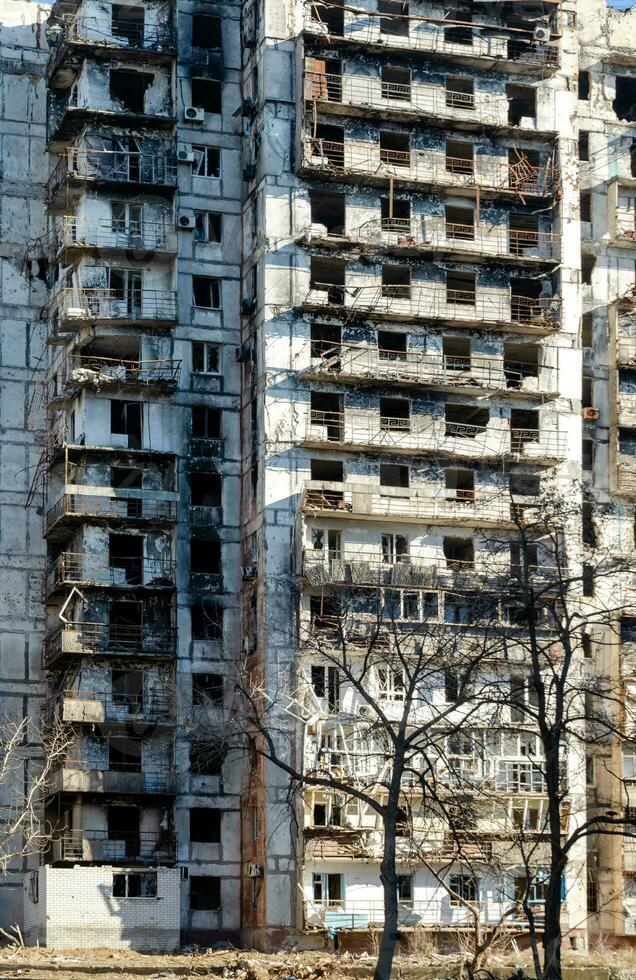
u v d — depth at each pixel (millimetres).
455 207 94188
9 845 87188
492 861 76438
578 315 95000
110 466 89688
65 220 91125
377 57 93438
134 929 82375
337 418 90438
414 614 87000
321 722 84375
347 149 92375
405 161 93375
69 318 89812
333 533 89188
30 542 92188
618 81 100375
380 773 81938
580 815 88000
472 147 94625
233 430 92000
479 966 71938
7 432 93312
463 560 91750
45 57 97500
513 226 95250
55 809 87688
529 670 87375
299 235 91000
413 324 92250
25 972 70562
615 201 97750
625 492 94375
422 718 85562
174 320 91000
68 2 94875
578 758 88250
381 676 85750
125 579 88875
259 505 88812
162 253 91625
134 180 92062
